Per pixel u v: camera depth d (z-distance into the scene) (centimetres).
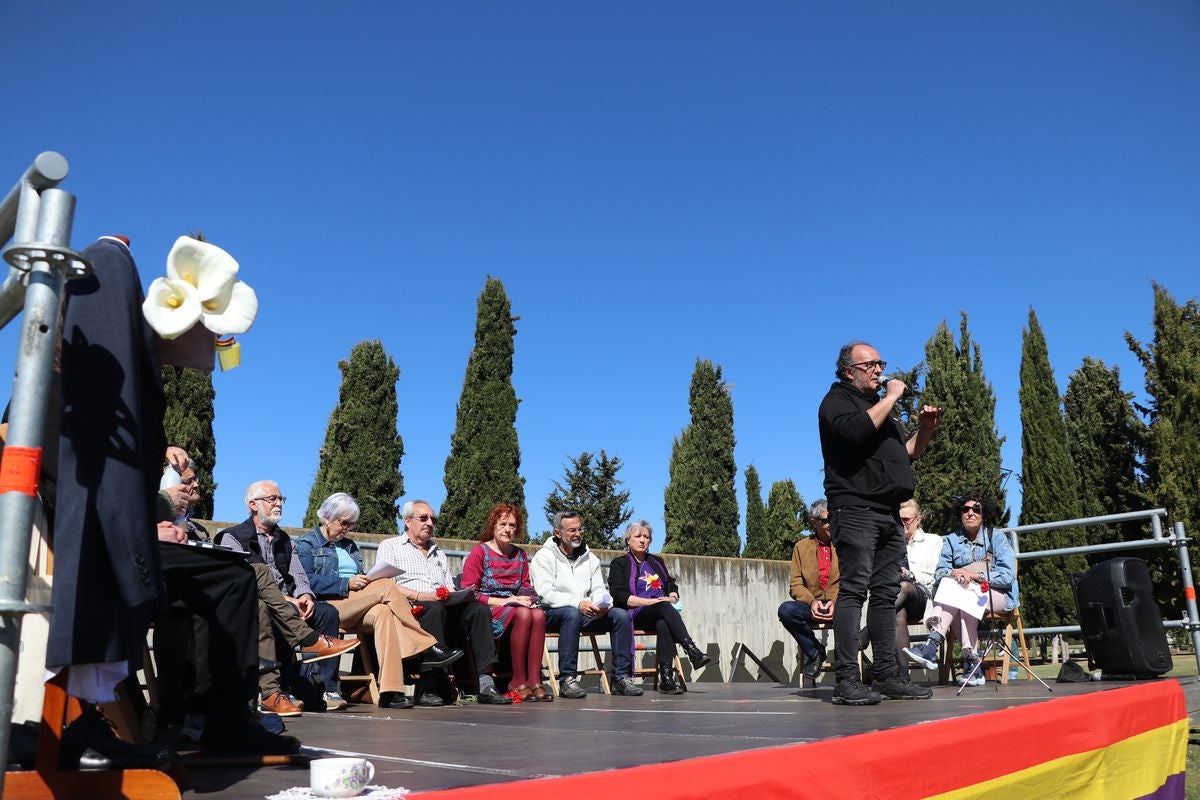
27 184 160
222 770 235
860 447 456
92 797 180
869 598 478
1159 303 1995
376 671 575
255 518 497
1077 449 2381
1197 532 1845
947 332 2272
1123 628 638
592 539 2775
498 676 611
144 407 194
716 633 1122
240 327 204
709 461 2442
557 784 190
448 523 1877
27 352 154
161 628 318
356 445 1864
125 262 192
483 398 1906
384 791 184
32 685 239
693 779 212
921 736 282
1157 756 439
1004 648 643
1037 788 331
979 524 690
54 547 172
